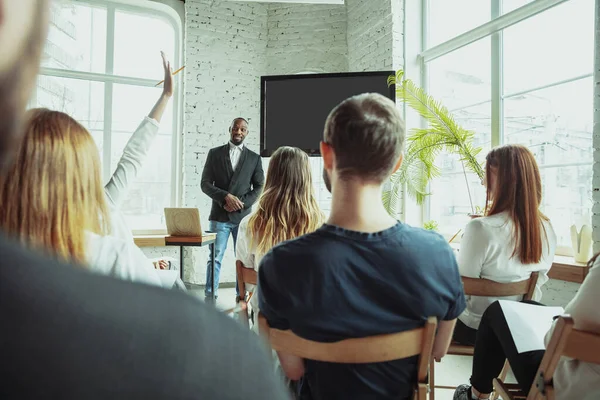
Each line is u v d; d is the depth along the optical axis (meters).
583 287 0.98
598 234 2.46
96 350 0.14
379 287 0.80
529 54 3.13
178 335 0.15
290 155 1.67
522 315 1.37
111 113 4.73
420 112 3.55
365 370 0.86
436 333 0.98
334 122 0.86
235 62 4.92
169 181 4.93
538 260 1.62
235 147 4.13
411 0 4.27
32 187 0.72
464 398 1.60
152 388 0.14
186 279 4.70
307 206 1.68
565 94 2.84
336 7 4.96
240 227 1.79
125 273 0.82
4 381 0.13
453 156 3.86
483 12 3.60
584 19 2.72
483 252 1.62
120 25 4.79
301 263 0.81
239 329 0.18
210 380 0.15
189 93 4.75
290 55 5.02
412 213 4.25
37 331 0.13
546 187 2.96
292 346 0.88
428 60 4.20
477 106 3.63
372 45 4.50
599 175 2.46
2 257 0.14
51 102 4.44
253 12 5.02
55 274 0.15
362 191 0.84
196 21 4.77
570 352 0.96
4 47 0.15
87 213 0.80
